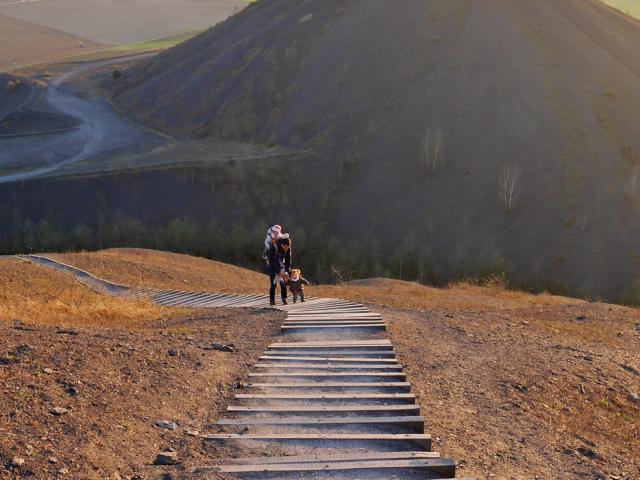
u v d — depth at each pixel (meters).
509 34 106.81
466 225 74.25
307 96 106.56
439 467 5.51
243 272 32.19
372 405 7.36
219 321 13.53
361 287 27.23
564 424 8.22
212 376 8.26
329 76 108.94
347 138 92.69
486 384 9.40
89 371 7.53
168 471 5.38
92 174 83.94
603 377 10.74
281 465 5.50
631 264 65.69
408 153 86.56
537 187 77.19
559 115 88.31
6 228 77.31
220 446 6.04
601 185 76.06
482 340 12.48
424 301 21.31
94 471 5.21
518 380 9.76
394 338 11.67
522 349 11.91
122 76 148.00
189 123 113.25
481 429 7.51
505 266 65.75
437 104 93.94
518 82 95.38
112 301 19.16
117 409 6.59
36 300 17.69
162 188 83.19
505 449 6.96
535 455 6.93
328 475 5.39
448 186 80.00
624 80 95.88
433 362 10.28
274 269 15.75
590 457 7.20
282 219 81.50
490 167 81.50
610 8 130.25
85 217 79.69
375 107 98.62
